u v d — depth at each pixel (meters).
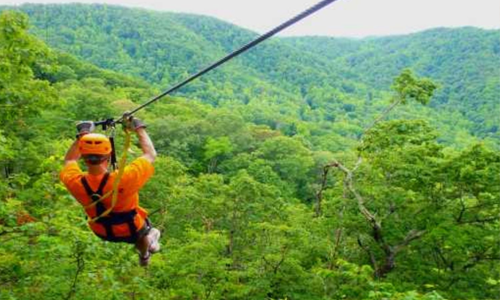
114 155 4.12
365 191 17.86
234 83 191.00
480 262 17.41
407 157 18.14
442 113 168.00
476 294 15.80
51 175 10.73
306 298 15.25
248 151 73.06
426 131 19.72
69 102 52.69
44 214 9.59
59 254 8.25
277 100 182.50
